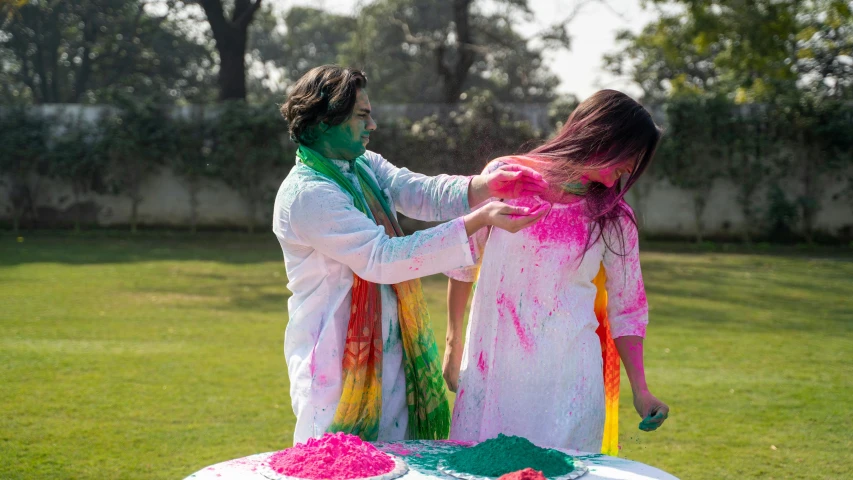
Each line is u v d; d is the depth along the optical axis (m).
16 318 7.93
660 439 4.64
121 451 4.27
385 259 2.17
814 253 14.94
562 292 2.37
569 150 2.35
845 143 15.86
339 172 2.36
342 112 2.32
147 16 32.00
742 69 20.03
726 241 16.59
